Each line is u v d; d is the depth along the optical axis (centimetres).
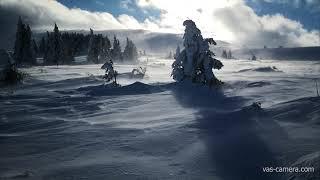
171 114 1557
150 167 845
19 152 1025
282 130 1091
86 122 1454
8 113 1703
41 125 1420
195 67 2509
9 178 801
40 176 811
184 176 781
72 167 866
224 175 781
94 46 7838
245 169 805
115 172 818
